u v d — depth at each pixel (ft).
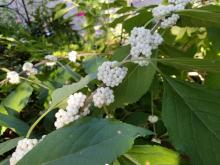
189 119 0.55
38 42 1.44
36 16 1.91
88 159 0.38
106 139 0.40
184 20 0.74
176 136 0.54
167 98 0.58
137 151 0.54
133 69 0.65
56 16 1.69
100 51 1.29
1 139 0.89
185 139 0.54
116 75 0.58
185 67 0.58
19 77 0.89
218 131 0.54
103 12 1.45
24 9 2.11
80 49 1.40
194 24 0.74
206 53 0.93
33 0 2.09
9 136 0.91
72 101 0.55
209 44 0.92
